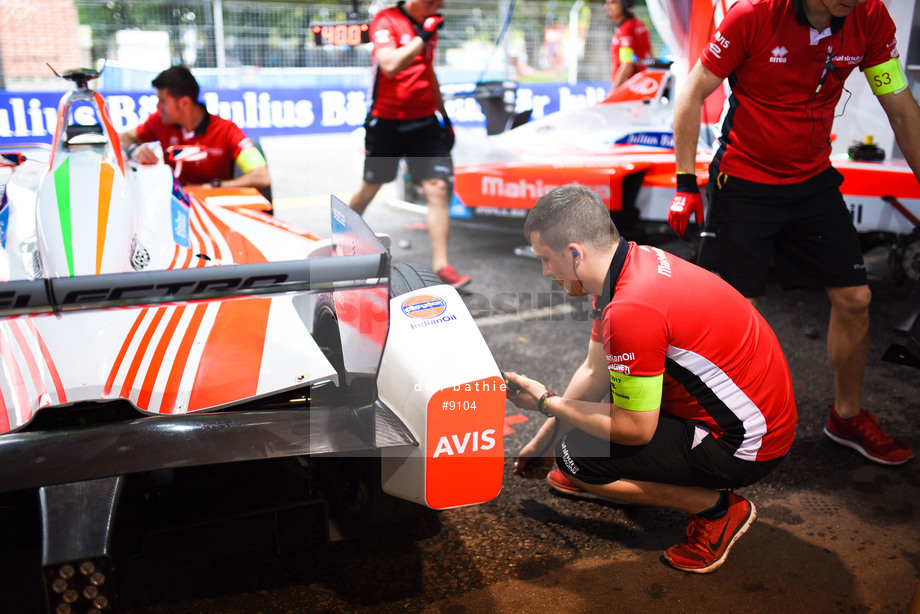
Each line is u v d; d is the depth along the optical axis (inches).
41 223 87.6
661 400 82.2
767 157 97.7
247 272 62.5
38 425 73.3
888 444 105.7
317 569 83.8
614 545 89.2
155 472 78.4
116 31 390.0
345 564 84.8
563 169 170.2
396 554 86.8
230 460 66.4
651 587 82.1
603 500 97.9
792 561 86.7
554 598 80.1
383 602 79.0
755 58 93.9
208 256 99.7
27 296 59.0
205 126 157.9
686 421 80.4
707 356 75.8
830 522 93.7
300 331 86.0
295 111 362.6
